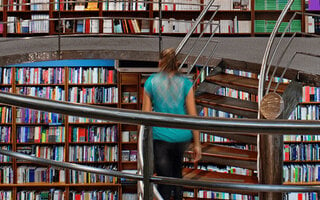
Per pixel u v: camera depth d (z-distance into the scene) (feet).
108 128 22.94
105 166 23.25
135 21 22.45
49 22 22.66
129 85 23.17
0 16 23.30
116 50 16.63
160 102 8.45
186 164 22.49
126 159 23.02
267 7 22.75
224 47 17.53
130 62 20.31
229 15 23.53
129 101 22.93
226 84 13.99
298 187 5.10
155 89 8.46
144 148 4.13
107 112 3.83
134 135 23.15
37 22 22.65
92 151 22.99
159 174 8.38
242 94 21.91
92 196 22.80
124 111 3.88
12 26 22.62
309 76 13.04
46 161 5.21
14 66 22.66
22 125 23.00
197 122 3.90
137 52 16.57
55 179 23.02
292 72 13.60
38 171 22.95
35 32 22.62
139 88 22.80
